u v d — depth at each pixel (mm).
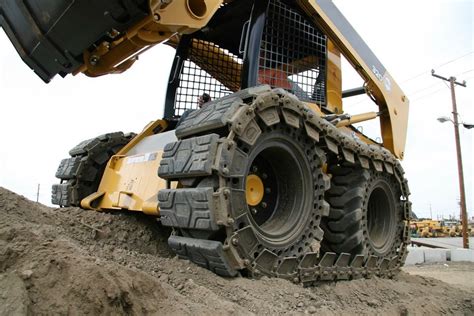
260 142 3924
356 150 5223
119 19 3660
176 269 3629
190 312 2648
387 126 7402
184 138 4020
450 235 42500
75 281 2252
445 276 9125
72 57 4145
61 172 6215
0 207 3449
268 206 4363
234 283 3506
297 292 3680
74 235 4074
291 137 4238
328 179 4605
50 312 2100
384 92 7211
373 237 6172
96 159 6027
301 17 5586
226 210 3445
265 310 3170
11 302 1999
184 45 6051
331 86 6055
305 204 4340
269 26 5152
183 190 3629
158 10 3717
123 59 4289
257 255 3807
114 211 5289
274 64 5160
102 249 3744
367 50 6867
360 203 5305
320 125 4543
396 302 4770
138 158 5203
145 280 2648
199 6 4082
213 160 3475
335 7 6027
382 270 5949
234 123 3570
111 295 2287
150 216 4980
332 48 6230
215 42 6242
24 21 4094
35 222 3611
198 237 3662
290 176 4348
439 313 4867
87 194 5949
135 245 4555
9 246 2383
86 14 3682
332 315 3416
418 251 12609
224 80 6250
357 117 6672
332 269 4781
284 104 4102
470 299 5770
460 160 23281
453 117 23719
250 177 4191
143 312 2463
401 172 6473
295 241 4180
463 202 22875
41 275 2232
